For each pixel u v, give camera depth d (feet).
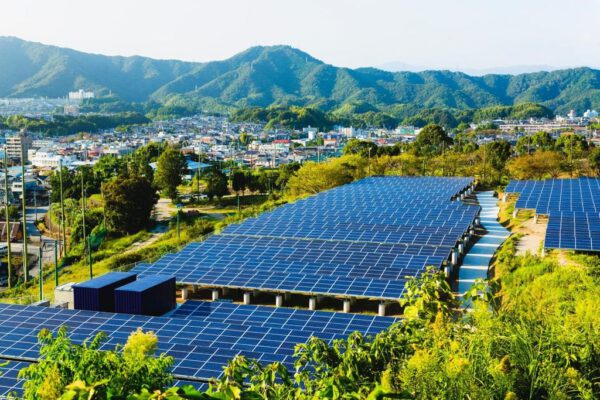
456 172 506.48
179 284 203.00
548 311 68.64
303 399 53.47
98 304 176.04
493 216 342.44
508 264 221.66
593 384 51.98
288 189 497.46
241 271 209.05
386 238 252.01
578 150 538.47
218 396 38.78
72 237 410.11
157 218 450.71
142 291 170.30
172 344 139.95
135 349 63.16
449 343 56.65
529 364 49.85
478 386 48.32
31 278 338.75
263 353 133.80
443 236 251.39
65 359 62.03
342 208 318.65
